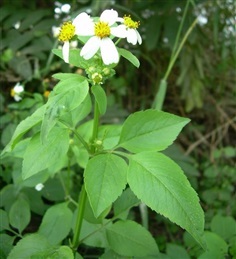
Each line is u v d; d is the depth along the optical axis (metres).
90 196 0.15
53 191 0.27
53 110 0.15
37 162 0.17
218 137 0.42
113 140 0.21
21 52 0.37
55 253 0.18
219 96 0.45
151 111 0.17
